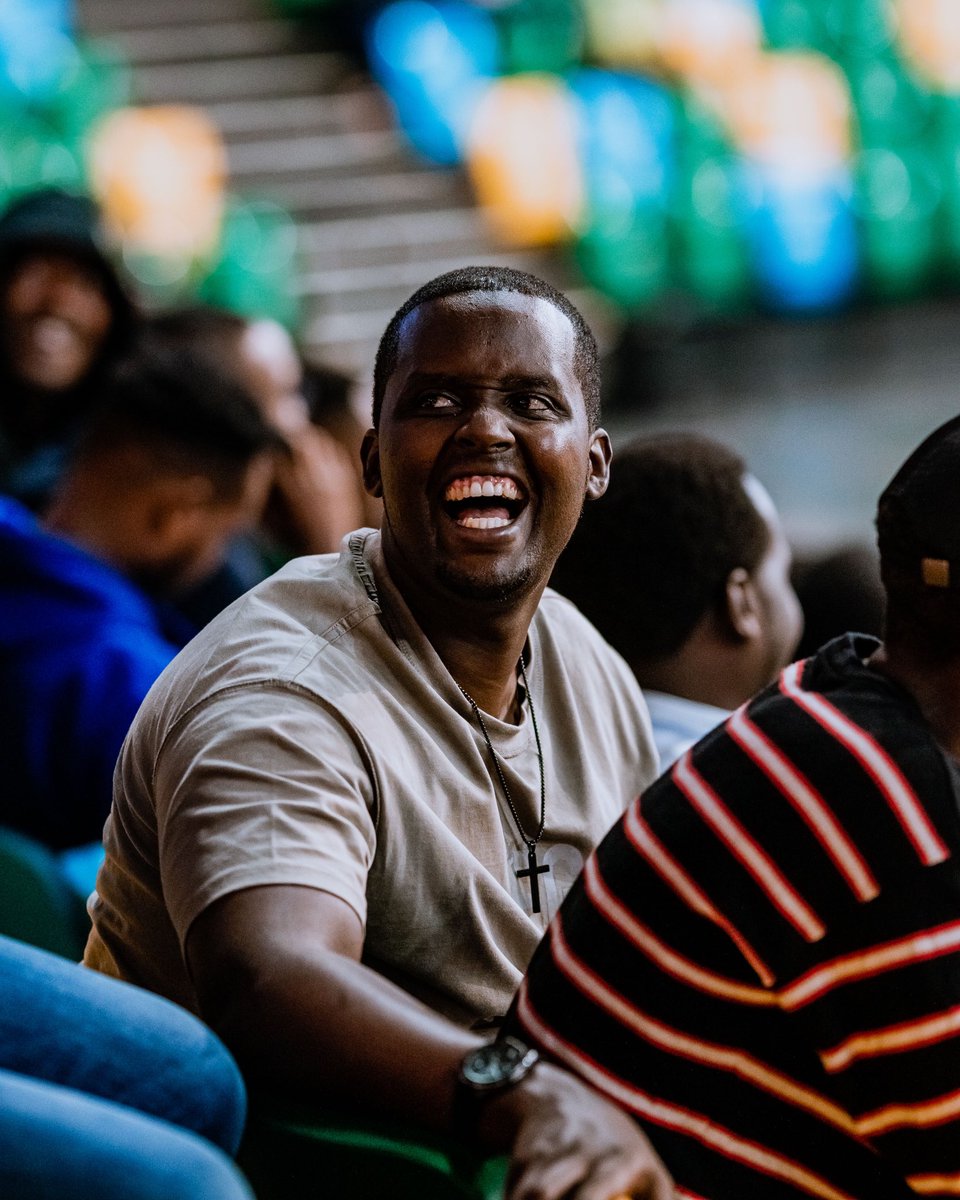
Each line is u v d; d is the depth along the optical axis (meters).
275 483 5.95
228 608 2.84
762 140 17.23
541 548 2.81
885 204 17.50
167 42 18.00
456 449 2.74
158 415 4.55
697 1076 2.29
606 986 2.31
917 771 2.23
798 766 2.25
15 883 3.83
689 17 18.11
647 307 16.72
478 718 2.84
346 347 16.12
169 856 2.53
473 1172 2.23
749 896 2.24
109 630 4.19
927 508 2.31
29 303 6.30
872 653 2.46
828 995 2.23
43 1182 1.86
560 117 17.08
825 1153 2.32
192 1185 1.89
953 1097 2.20
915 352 17.64
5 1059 2.17
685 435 3.89
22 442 6.44
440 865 2.68
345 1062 2.24
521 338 2.76
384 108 18.11
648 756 3.21
